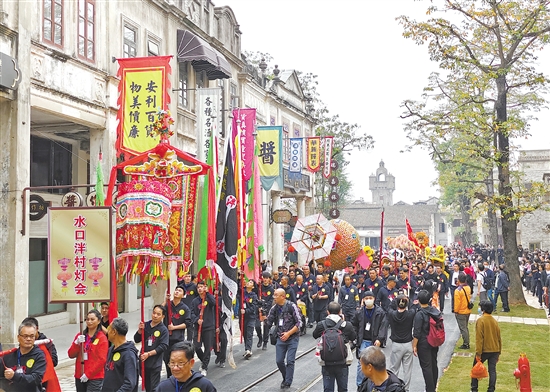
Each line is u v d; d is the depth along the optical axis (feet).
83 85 51.93
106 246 27.89
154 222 33.58
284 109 117.29
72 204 44.14
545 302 79.36
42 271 61.57
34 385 23.03
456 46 79.15
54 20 48.70
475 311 79.30
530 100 87.45
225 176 45.39
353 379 40.47
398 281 59.98
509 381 39.40
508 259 85.15
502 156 83.10
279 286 56.90
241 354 49.78
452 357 47.60
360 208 330.95
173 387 17.89
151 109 52.29
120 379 23.43
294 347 37.52
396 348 34.06
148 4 64.69
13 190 42.80
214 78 81.05
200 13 78.54
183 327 36.40
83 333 27.50
